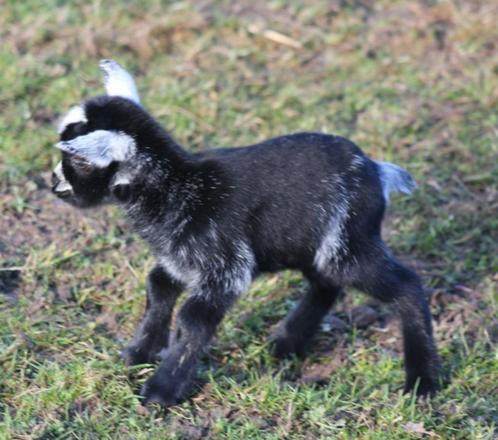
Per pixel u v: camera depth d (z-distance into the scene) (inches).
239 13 758.5
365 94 674.2
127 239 542.6
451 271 538.0
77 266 519.8
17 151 593.3
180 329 429.1
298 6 765.3
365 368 461.1
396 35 741.3
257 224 436.5
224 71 695.7
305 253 446.0
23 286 502.6
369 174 446.9
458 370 459.2
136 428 412.8
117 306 493.0
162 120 634.2
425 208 580.1
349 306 511.8
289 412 422.0
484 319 496.7
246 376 453.1
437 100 673.0
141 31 724.7
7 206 555.5
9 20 728.3
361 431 418.0
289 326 475.5
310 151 442.3
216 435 413.7
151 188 433.4
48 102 642.2
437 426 418.9
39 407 418.6
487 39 735.7
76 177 435.5
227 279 433.7
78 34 715.4
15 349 449.4
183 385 428.5
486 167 610.9
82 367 437.1
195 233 433.1
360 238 442.6
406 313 445.7
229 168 437.4
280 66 708.7
